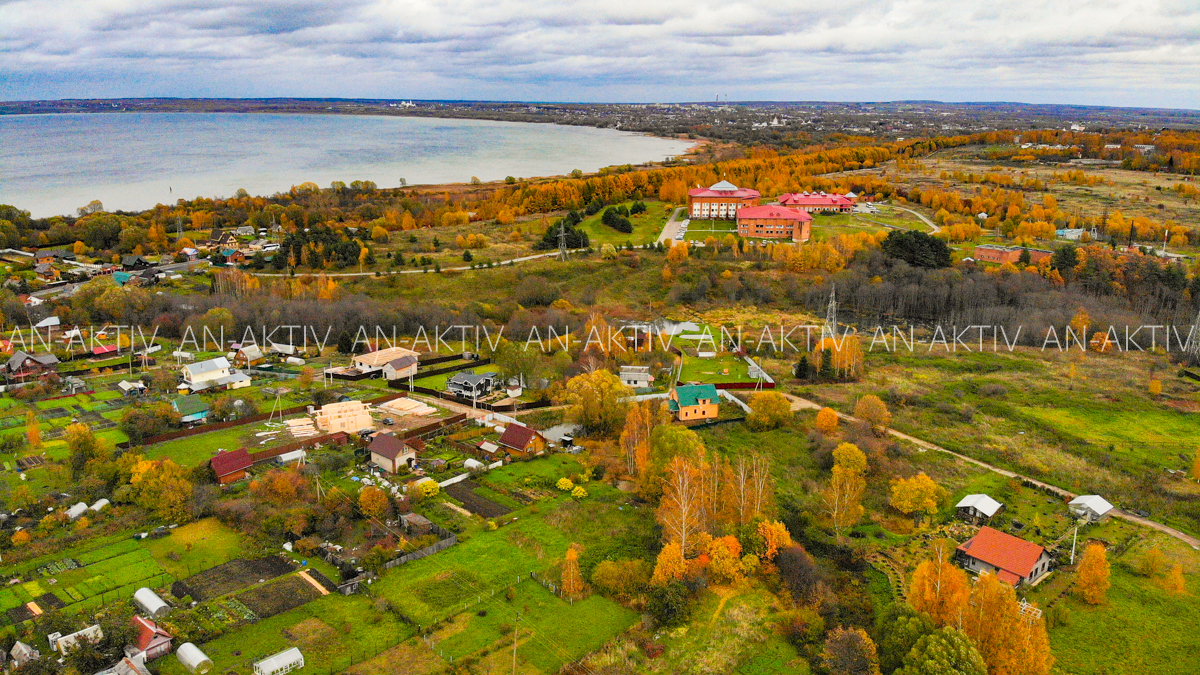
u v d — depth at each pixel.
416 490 104.12
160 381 140.25
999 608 74.12
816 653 77.44
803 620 81.38
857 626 81.50
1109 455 120.00
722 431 131.12
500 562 91.50
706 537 90.12
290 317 179.88
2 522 94.50
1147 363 166.00
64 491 101.31
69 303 188.25
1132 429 130.25
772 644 79.19
